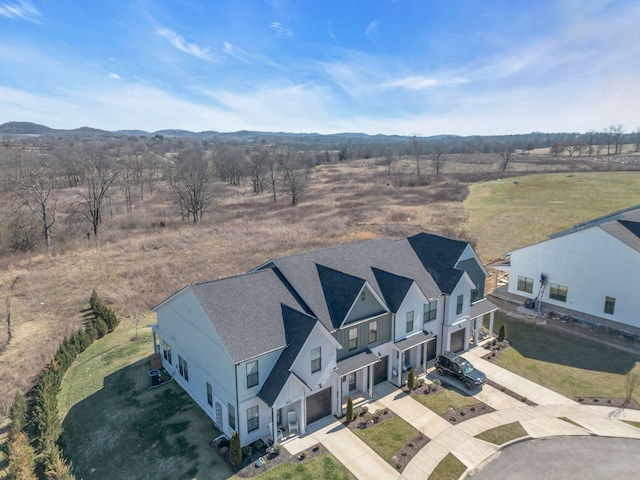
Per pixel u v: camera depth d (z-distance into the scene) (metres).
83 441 18.45
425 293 24.19
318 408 19.64
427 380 23.12
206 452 17.56
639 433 18.34
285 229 57.41
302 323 18.78
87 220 62.50
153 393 22.00
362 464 16.80
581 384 22.23
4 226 51.41
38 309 33.41
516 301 33.34
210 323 18.16
